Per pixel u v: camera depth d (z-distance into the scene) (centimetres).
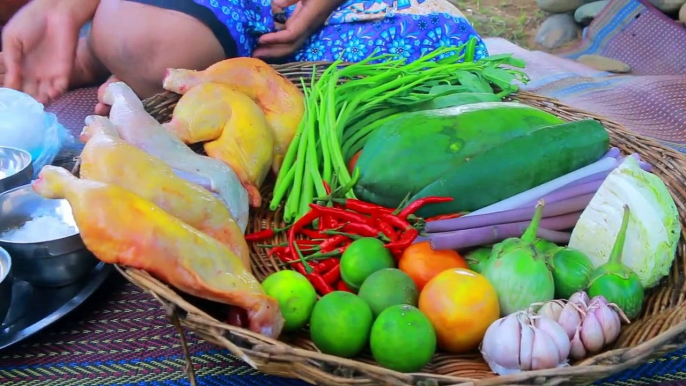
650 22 239
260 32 154
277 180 116
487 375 77
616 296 82
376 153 106
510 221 92
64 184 78
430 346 73
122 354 86
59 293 92
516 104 117
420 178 103
